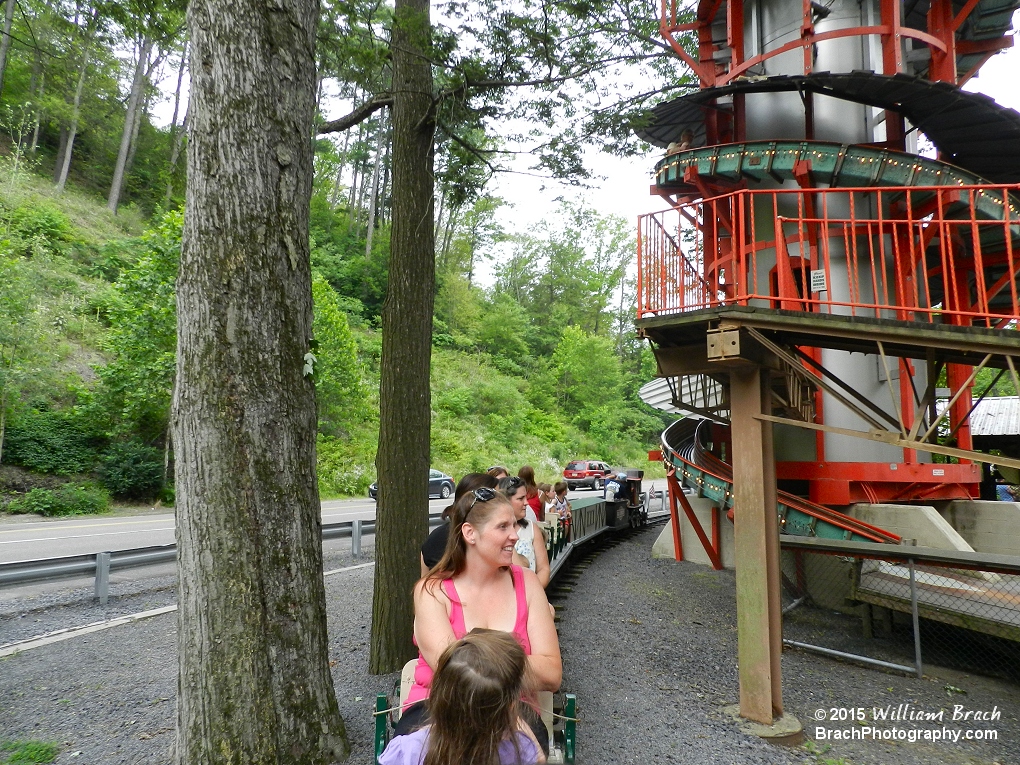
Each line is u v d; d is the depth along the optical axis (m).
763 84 8.21
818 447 9.24
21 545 11.82
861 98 8.47
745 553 4.88
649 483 36.34
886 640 7.25
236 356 3.55
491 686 1.52
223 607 3.38
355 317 43.28
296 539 3.67
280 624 3.54
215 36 3.68
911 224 4.70
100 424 20.22
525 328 57.00
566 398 52.59
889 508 8.41
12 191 28.69
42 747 4.03
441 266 54.94
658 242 6.06
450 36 6.41
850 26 9.71
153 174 41.06
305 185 4.03
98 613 7.67
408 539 5.66
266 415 3.62
